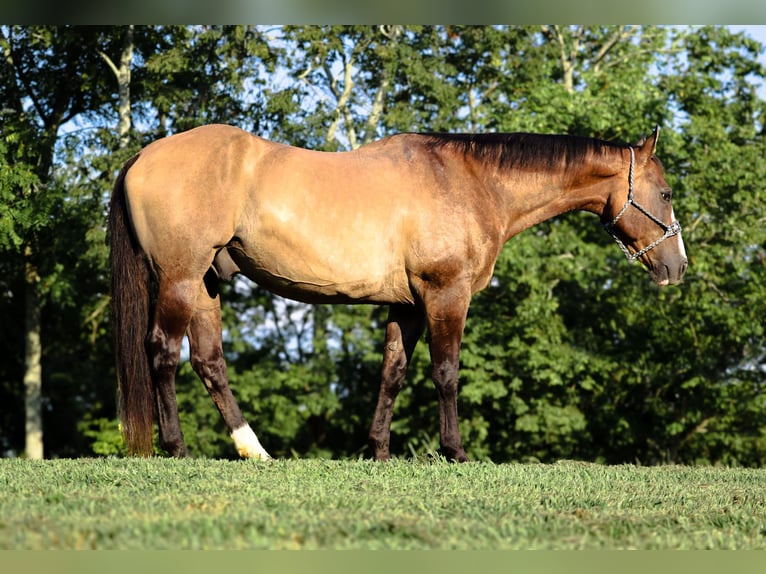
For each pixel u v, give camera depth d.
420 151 7.11
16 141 16.28
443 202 6.94
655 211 7.50
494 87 21.91
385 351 7.39
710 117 21.25
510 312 20.83
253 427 21.73
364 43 19.34
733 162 19.45
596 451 21.53
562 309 21.56
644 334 21.03
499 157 7.21
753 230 19.23
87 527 3.79
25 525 3.82
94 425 24.34
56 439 24.83
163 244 6.75
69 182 16.84
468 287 6.99
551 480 6.08
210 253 6.80
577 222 21.12
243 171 6.82
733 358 20.98
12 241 16.28
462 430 20.17
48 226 16.97
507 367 20.17
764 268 19.72
